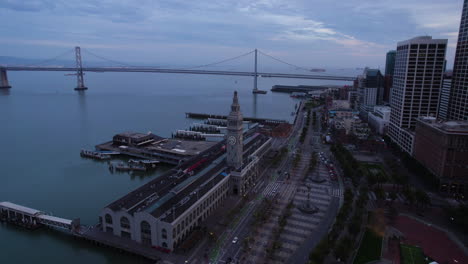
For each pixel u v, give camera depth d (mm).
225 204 185625
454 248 142625
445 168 199250
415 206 184125
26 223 163875
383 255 136875
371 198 194750
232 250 140500
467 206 174125
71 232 156000
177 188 168000
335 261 133750
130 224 145750
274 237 150375
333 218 169250
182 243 144125
